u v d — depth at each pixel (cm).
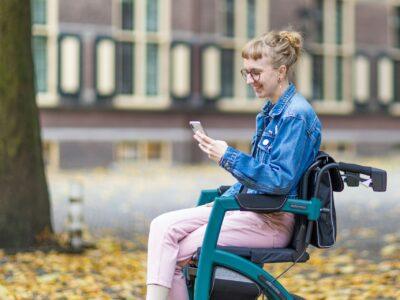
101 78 2814
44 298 751
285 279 859
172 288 453
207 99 3059
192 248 452
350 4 3450
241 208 434
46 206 1082
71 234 1056
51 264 945
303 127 443
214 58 3066
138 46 2927
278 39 454
